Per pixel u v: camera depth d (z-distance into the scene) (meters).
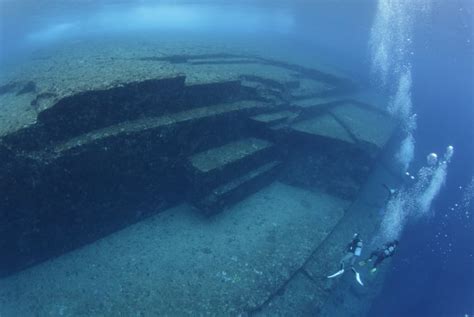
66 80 6.67
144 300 5.66
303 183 9.72
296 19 47.00
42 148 5.56
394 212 10.31
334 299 7.31
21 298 5.46
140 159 6.85
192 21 91.25
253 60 15.81
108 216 6.83
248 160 8.64
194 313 5.61
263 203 8.73
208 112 8.14
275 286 6.46
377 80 23.69
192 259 6.63
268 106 10.09
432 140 17.39
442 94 26.27
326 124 11.11
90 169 6.09
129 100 6.61
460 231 10.53
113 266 6.24
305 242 7.66
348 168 9.79
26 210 5.59
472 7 18.69
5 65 17.95
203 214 7.86
